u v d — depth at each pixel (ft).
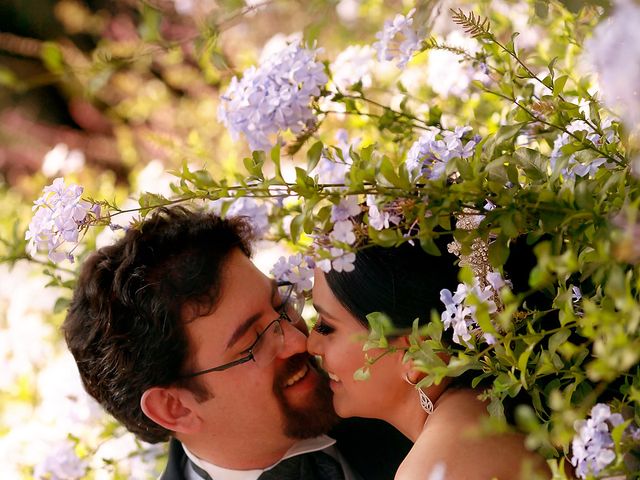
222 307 5.34
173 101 12.34
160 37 5.42
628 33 2.99
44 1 15.53
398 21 4.60
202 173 4.00
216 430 5.55
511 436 4.40
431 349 3.88
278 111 4.39
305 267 5.44
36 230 4.55
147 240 5.40
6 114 14.76
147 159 11.79
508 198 3.71
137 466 6.81
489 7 5.96
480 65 4.73
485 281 4.17
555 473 3.39
